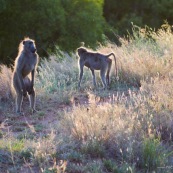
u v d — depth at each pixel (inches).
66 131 656.4
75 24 2048.5
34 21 1957.4
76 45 2039.9
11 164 556.4
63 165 513.7
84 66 1102.4
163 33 1307.8
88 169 547.2
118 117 665.0
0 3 1866.4
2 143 614.9
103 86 984.9
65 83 1045.2
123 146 597.3
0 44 1999.3
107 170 554.6
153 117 681.0
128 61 1048.2
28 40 855.7
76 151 597.6
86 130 627.5
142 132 627.2
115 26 3019.2
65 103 892.6
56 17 1961.1
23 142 624.7
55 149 582.6
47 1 1951.3
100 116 671.1
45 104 890.1
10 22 1988.2
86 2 2097.7
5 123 756.0
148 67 1001.5
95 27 2094.0
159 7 3127.5
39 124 752.3
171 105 713.6
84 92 969.5
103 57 986.7
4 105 905.5
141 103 764.6
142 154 581.0
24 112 850.1
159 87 813.9
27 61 849.5
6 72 990.4
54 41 2039.9
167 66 1002.1
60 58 1326.3
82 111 688.4
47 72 1109.7
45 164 553.6
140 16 3181.6
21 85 837.8
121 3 3230.8
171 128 662.5
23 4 1963.6
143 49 1151.6
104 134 617.0
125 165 554.9
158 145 605.0
